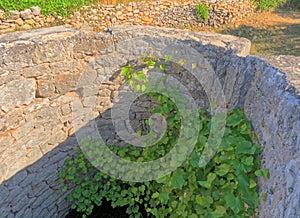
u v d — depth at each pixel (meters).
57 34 3.01
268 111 2.08
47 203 3.52
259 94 2.33
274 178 1.81
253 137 2.39
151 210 3.35
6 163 2.87
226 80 2.81
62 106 3.25
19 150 2.98
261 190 2.07
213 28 7.46
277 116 1.86
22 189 3.12
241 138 2.46
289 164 1.57
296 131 1.53
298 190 1.38
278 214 1.61
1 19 5.84
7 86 2.70
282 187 1.63
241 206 2.17
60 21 6.53
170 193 3.04
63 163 3.53
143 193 3.54
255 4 8.06
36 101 3.01
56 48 2.94
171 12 7.40
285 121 1.71
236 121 2.61
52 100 3.13
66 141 3.46
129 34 3.14
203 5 7.40
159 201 3.30
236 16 7.68
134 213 3.83
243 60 2.68
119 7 6.91
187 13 7.46
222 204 2.36
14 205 3.07
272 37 6.58
